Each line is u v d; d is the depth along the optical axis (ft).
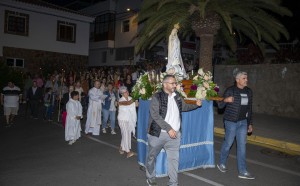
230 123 19.16
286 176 19.97
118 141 29.71
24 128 36.27
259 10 41.32
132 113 24.22
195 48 100.22
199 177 19.29
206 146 20.99
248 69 49.67
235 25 46.68
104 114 33.99
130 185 17.72
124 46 97.71
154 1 39.06
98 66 109.09
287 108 44.45
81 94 43.47
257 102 48.26
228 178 19.19
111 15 100.94
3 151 25.23
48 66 79.56
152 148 16.22
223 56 87.10
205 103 20.67
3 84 59.52
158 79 19.88
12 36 75.87
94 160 22.89
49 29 81.76
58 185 17.54
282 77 45.14
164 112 15.70
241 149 19.16
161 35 48.62
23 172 19.83
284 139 29.19
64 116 31.71
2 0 72.95
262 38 47.16
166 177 19.26
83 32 88.07
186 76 22.90
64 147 26.91
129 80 43.19
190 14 40.11
